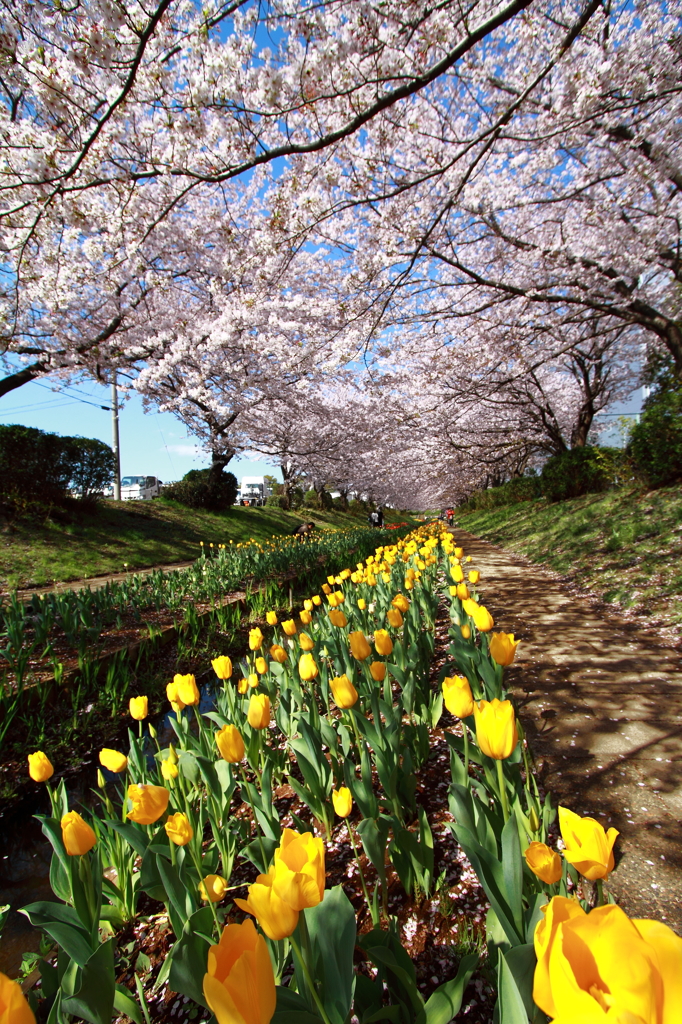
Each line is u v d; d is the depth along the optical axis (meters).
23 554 10.41
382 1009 1.15
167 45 5.07
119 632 5.95
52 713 4.27
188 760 2.43
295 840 0.94
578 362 16.59
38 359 9.43
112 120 5.41
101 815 3.14
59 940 1.39
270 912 0.84
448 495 55.91
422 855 1.80
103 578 10.30
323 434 20.36
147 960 1.82
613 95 6.93
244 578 9.28
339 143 7.14
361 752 1.90
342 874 2.06
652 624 5.23
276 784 2.82
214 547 15.02
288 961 1.58
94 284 8.70
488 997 1.45
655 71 6.75
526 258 10.14
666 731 3.00
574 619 5.79
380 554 7.64
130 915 2.05
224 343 10.81
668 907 1.73
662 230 9.20
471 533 22.92
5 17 4.13
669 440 9.68
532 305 11.28
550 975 0.51
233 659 6.02
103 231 8.09
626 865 1.93
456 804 1.52
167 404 13.26
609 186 9.85
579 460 15.62
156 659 5.67
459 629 3.62
